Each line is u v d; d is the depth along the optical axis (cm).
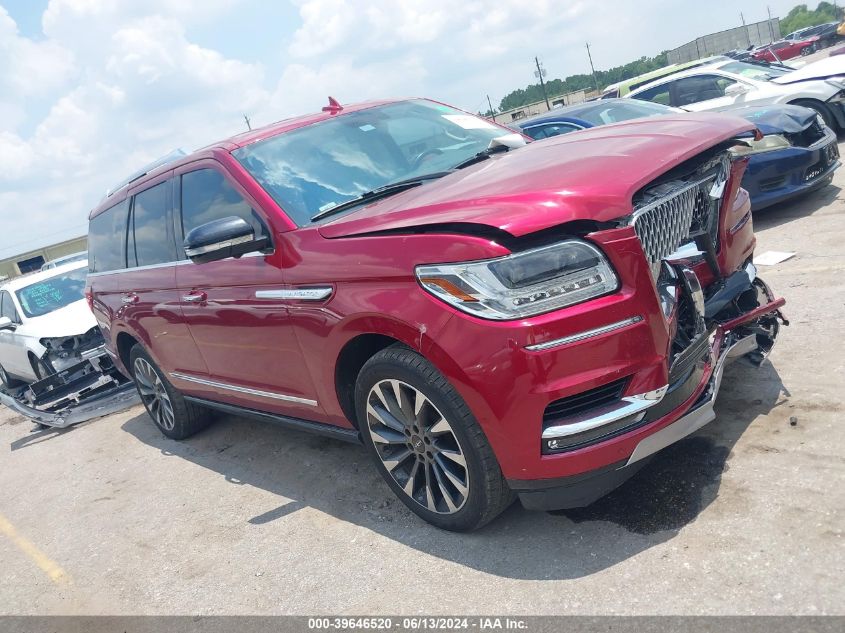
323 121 423
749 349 345
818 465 288
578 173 278
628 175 271
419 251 275
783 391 355
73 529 458
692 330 293
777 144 688
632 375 261
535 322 251
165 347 500
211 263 407
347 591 301
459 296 262
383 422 318
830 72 901
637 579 256
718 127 319
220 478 470
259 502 414
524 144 400
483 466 282
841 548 241
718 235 321
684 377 283
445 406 282
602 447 262
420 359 288
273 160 389
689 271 291
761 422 332
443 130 434
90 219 627
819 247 577
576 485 268
